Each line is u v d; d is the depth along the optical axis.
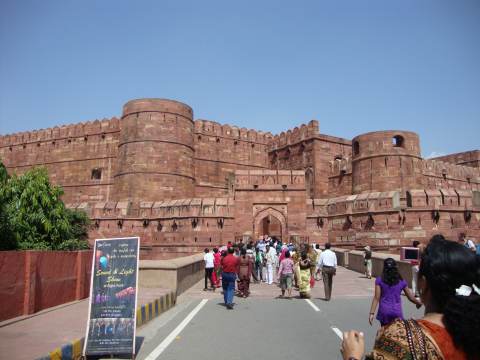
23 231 17.14
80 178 52.06
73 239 19.83
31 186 17.94
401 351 2.08
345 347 2.37
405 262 15.55
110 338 7.45
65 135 54.12
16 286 9.64
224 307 12.71
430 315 2.29
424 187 46.16
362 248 31.77
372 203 31.83
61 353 6.66
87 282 13.63
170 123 44.41
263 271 22.45
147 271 14.84
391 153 40.50
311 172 48.44
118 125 51.31
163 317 11.17
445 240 2.38
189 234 34.72
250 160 55.12
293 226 33.59
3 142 58.59
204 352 7.37
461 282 2.19
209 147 52.41
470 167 54.25
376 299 6.96
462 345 2.07
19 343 7.12
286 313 11.45
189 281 18.11
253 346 7.74
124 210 38.09
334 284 18.73
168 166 43.50
